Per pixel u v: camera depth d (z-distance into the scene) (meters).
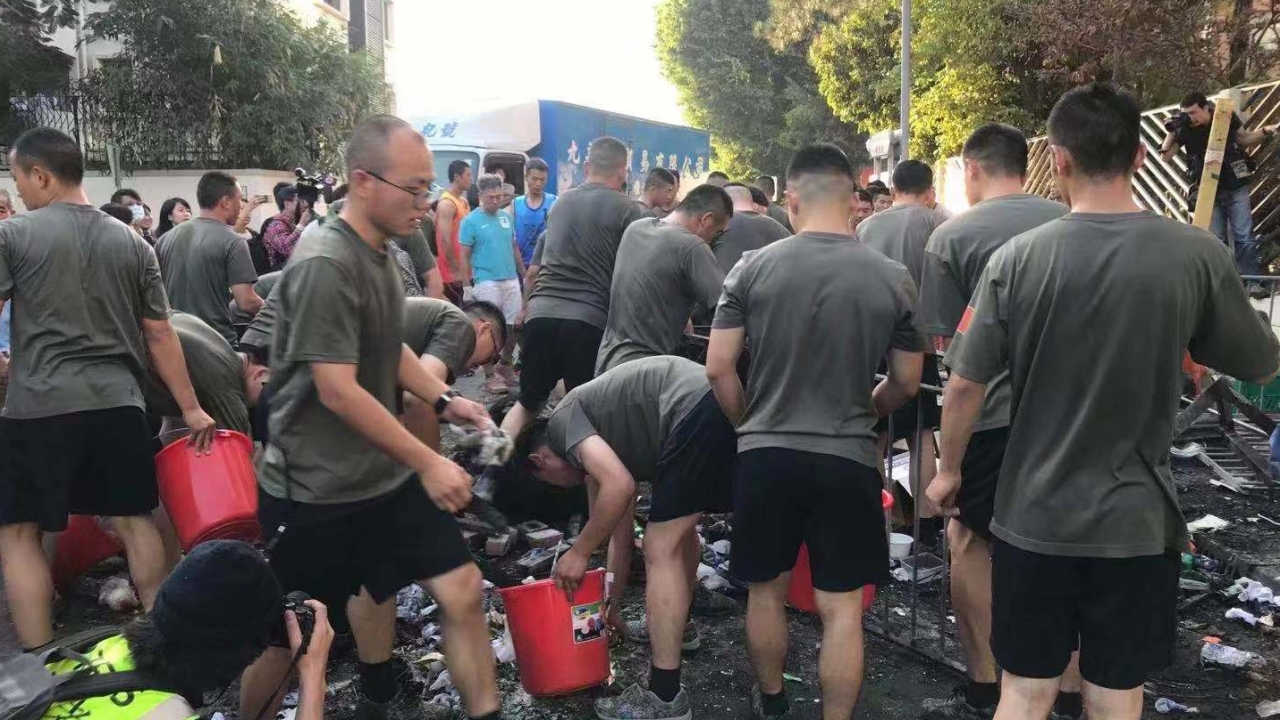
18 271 3.45
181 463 3.69
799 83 38.22
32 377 3.47
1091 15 14.56
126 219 7.35
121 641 2.04
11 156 3.55
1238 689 3.55
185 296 5.62
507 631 3.88
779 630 3.23
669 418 3.33
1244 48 14.30
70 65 16.48
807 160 3.09
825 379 2.97
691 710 3.46
